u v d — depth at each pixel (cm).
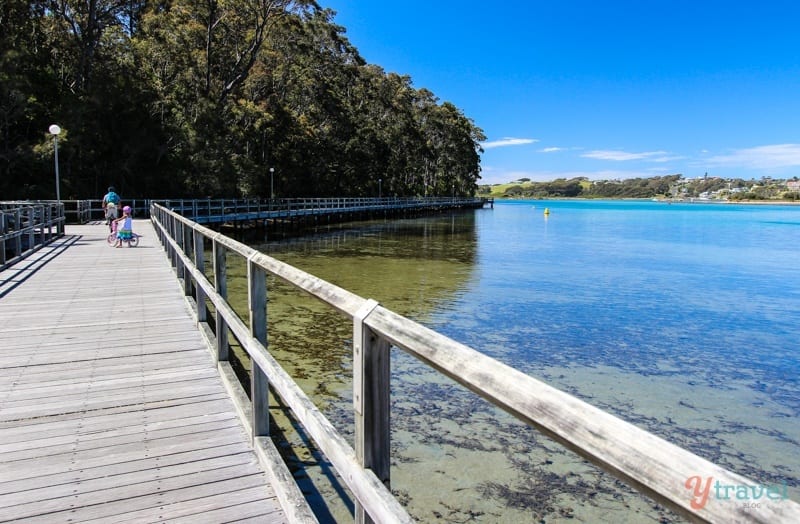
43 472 265
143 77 2841
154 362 431
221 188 2980
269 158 3941
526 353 809
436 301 1175
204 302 521
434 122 7269
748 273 1770
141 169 2761
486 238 3131
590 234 3666
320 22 4609
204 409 344
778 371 751
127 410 340
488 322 995
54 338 493
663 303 1229
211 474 266
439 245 2586
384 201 5284
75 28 2828
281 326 875
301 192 4416
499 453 474
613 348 848
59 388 375
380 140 5228
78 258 1026
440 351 118
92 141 2500
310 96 4400
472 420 538
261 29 3462
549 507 398
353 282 1410
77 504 239
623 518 387
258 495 248
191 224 571
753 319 1082
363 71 5469
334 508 369
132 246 1233
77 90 2662
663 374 730
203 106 3009
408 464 453
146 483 257
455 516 384
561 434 85
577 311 1116
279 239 2848
